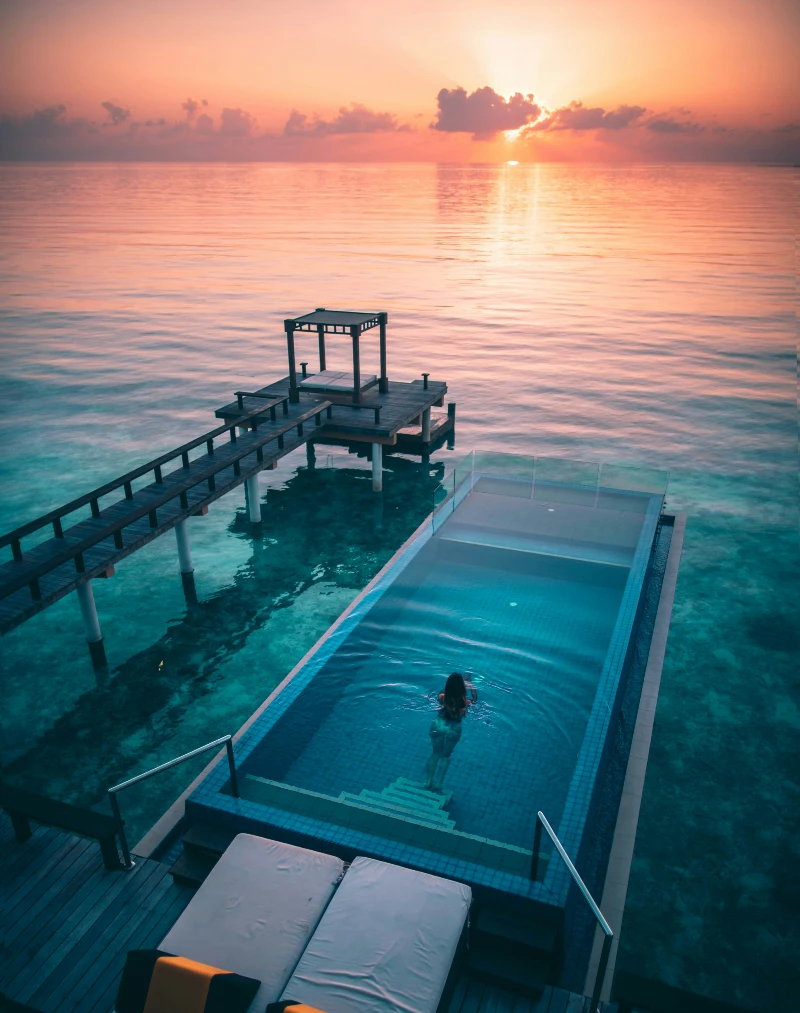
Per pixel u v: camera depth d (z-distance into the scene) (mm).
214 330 37875
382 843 6188
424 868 5930
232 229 91375
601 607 11289
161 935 5672
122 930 5703
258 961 4891
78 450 21125
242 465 14883
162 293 48062
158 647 11867
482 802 7324
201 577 14164
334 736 8367
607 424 24156
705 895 7402
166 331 37562
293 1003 4492
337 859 5777
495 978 5297
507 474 14297
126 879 6176
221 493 13703
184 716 10227
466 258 65312
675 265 60781
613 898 6863
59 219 106125
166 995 4645
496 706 8820
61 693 10727
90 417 24188
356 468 20188
